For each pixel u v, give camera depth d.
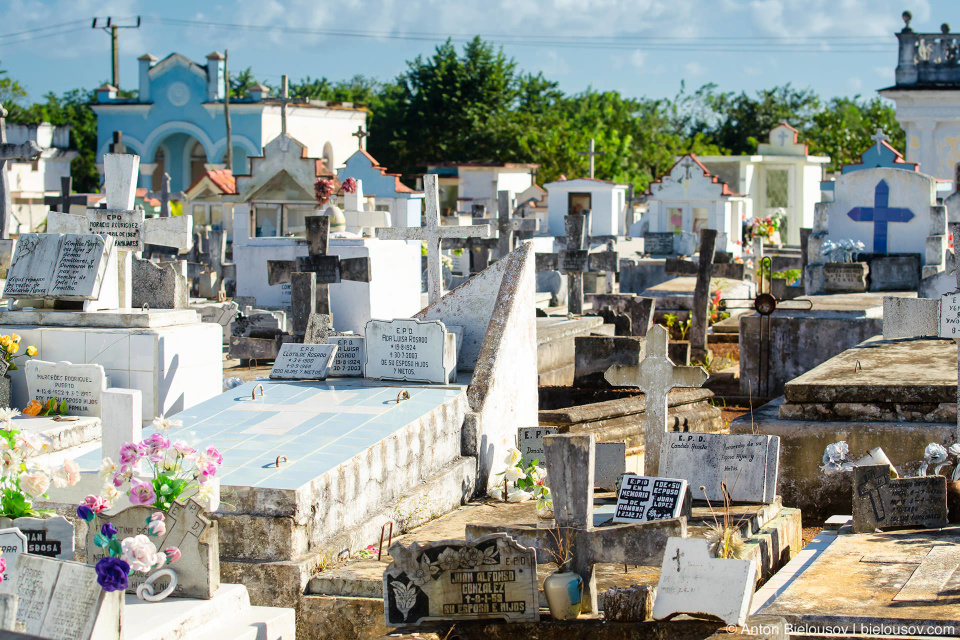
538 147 56.84
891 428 9.52
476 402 9.28
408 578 5.97
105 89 51.41
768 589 6.48
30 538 6.39
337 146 51.88
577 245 16.34
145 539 5.64
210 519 6.18
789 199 44.03
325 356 9.91
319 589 6.81
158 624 5.62
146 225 11.87
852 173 19.27
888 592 6.06
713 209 33.25
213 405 9.05
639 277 24.14
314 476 7.20
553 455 6.27
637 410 11.43
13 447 6.58
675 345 15.21
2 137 16.25
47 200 28.72
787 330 14.70
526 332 10.28
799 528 8.12
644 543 6.14
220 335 10.44
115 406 7.39
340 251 17.14
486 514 8.37
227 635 5.82
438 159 65.62
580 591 6.09
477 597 5.93
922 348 11.58
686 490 7.40
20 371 9.76
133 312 10.11
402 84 67.81
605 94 70.69
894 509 7.57
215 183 38.47
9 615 5.16
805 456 9.77
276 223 24.41
